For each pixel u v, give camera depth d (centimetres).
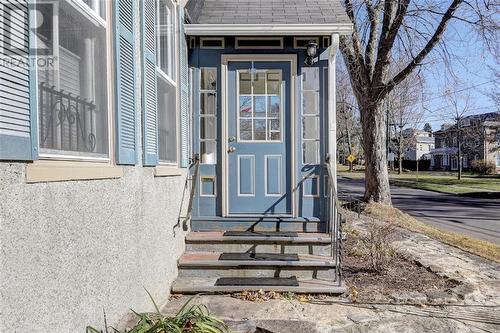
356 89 1152
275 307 392
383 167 1127
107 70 292
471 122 3953
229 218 538
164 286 409
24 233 183
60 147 237
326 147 541
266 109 551
